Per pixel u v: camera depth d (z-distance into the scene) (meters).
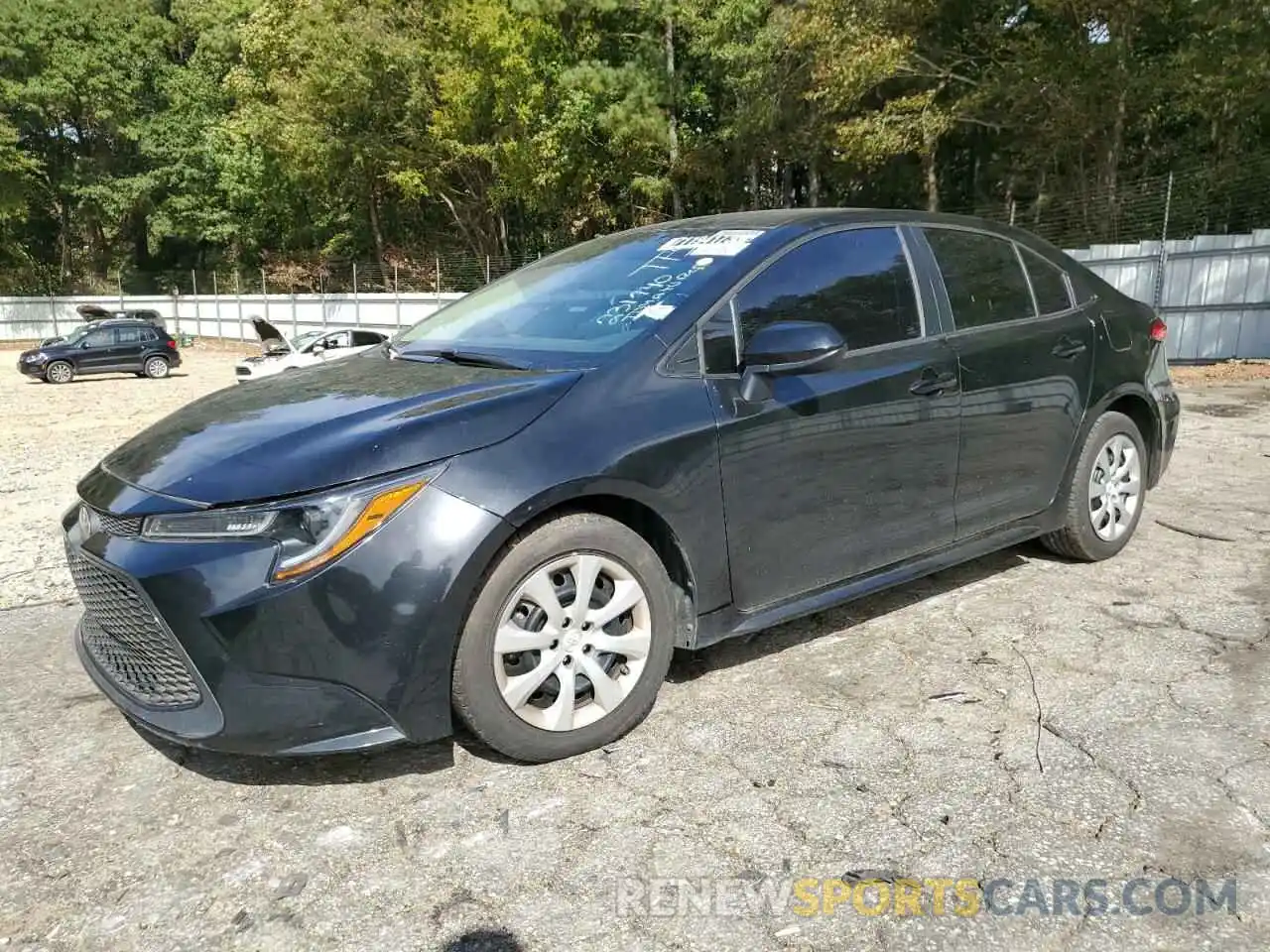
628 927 2.07
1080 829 2.37
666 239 3.71
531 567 2.63
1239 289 14.34
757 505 3.08
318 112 31.88
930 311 3.66
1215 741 2.78
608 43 28.70
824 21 20.19
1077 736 2.83
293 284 38.44
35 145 45.19
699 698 3.16
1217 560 4.41
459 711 2.61
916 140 21.78
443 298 26.88
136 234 51.81
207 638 2.42
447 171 33.78
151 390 18.84
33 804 2.67
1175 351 15.10
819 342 2.87
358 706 2.47
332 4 30.02
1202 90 19.08
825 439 3.22
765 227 3.46
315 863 2.35
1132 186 16.16
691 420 2.92
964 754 2.75
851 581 3.44
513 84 27.41
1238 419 8.74
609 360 2.94
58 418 13.59
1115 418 4.34
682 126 27.98
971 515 3.78
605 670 2.84
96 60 41.25
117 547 2.56
